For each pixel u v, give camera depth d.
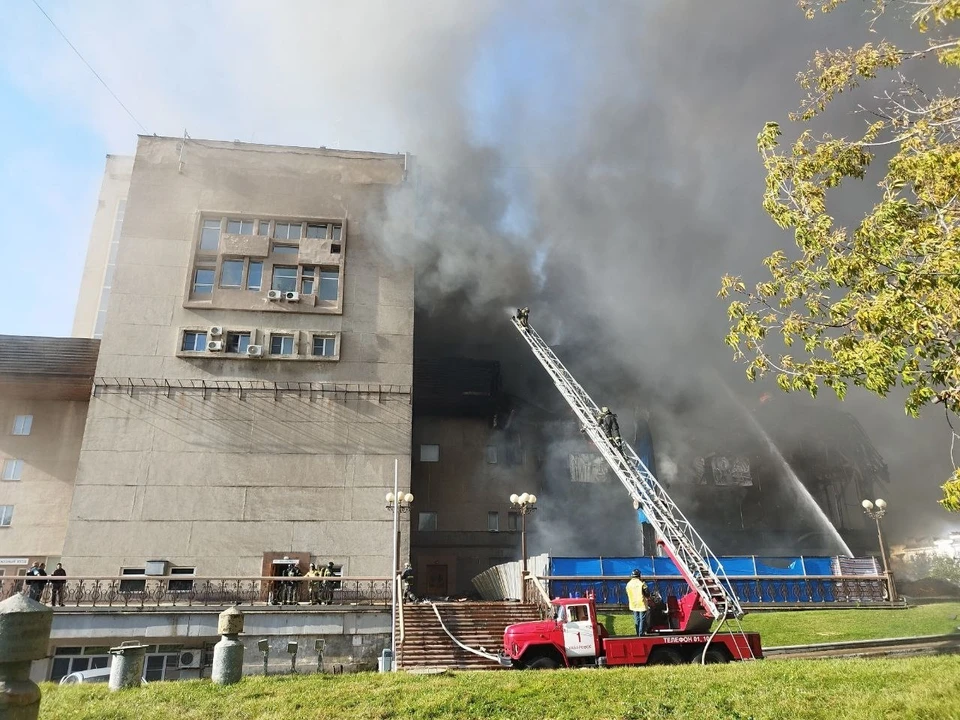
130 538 27.52
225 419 30.09
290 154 35.69
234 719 8.86
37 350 31.98
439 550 36.78
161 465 28.84
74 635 22.05
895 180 9.45
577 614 14.09
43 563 31.52
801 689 8.80
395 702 9.42
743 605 24.33
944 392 8.57
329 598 25.44
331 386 31.48
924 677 8.89
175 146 34.50
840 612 23.31
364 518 29.42
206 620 22.75
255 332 31.83
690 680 9.74
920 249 8.95
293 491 29.39
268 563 28.08
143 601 23.53
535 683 9.98
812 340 9.98
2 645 5.51
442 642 20.38
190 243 32.84
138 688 10.52
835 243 10.18
